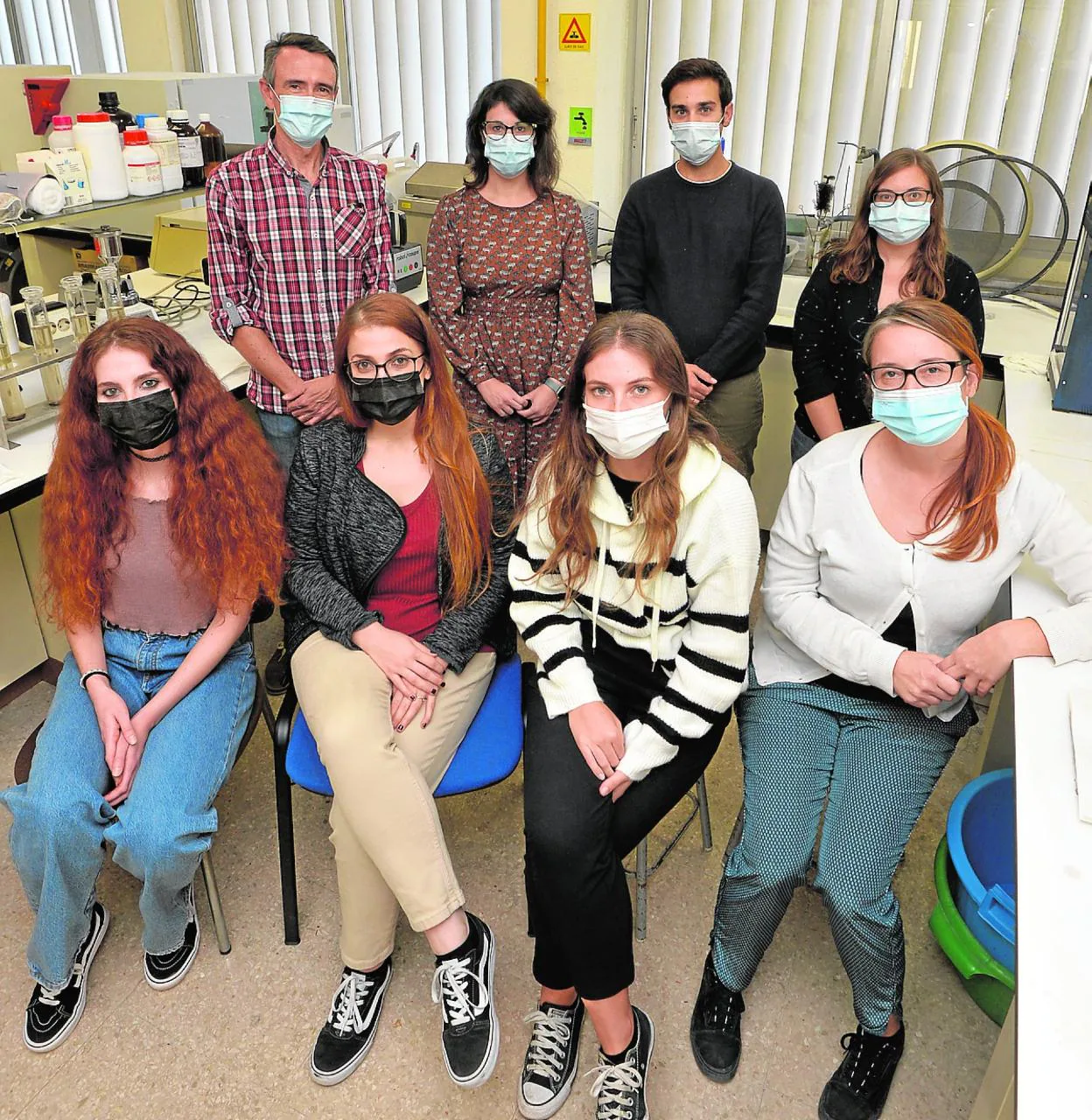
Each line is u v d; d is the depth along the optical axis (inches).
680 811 83.6
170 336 65.2
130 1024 66.0
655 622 61.3
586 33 133.4
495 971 69.7
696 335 102.6
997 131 127.2
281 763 65.4
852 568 61.1
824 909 74.4
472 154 100.0
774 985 68.6
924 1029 65.2
